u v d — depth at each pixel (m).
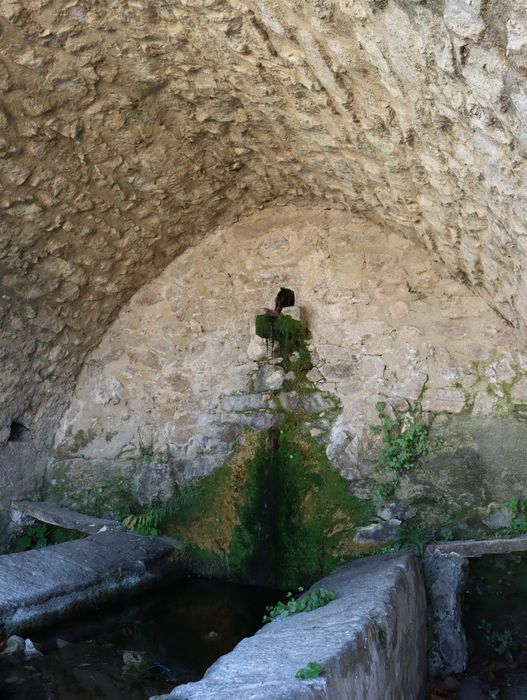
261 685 1.66
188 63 2.79
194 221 4.34
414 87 1.81
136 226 4.10
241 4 2.13
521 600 3.42
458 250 3.16
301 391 4.20
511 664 3.25
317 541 3.93
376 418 3.97
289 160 3.52
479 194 2.15
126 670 3.05
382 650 2.22
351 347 4.12
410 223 3.38
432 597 3.30
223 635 3.48
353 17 1.72
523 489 3.58
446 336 3.90
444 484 3.74
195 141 3.51
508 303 3.24
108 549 3.92
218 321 4.51
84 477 4.64
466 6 1.29
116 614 3.64
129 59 2.82
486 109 1.56
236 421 4.34
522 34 1.24
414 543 3.53
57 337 4.43
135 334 4.70
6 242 3.62
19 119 3.03
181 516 4.30
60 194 3.55
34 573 3.42
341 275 4.20
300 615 2.54
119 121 3.22
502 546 3.30
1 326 4.02
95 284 4.34
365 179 3.08
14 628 3.10
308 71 2.32
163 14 2.46
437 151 2.12
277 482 4.12
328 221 4.29
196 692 1.72
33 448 4.62
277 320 4.24
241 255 4.50
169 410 4.54
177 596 3.96
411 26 1.52
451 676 3.15
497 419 3.70
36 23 2.58
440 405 3.84
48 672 2.99
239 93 2.89
